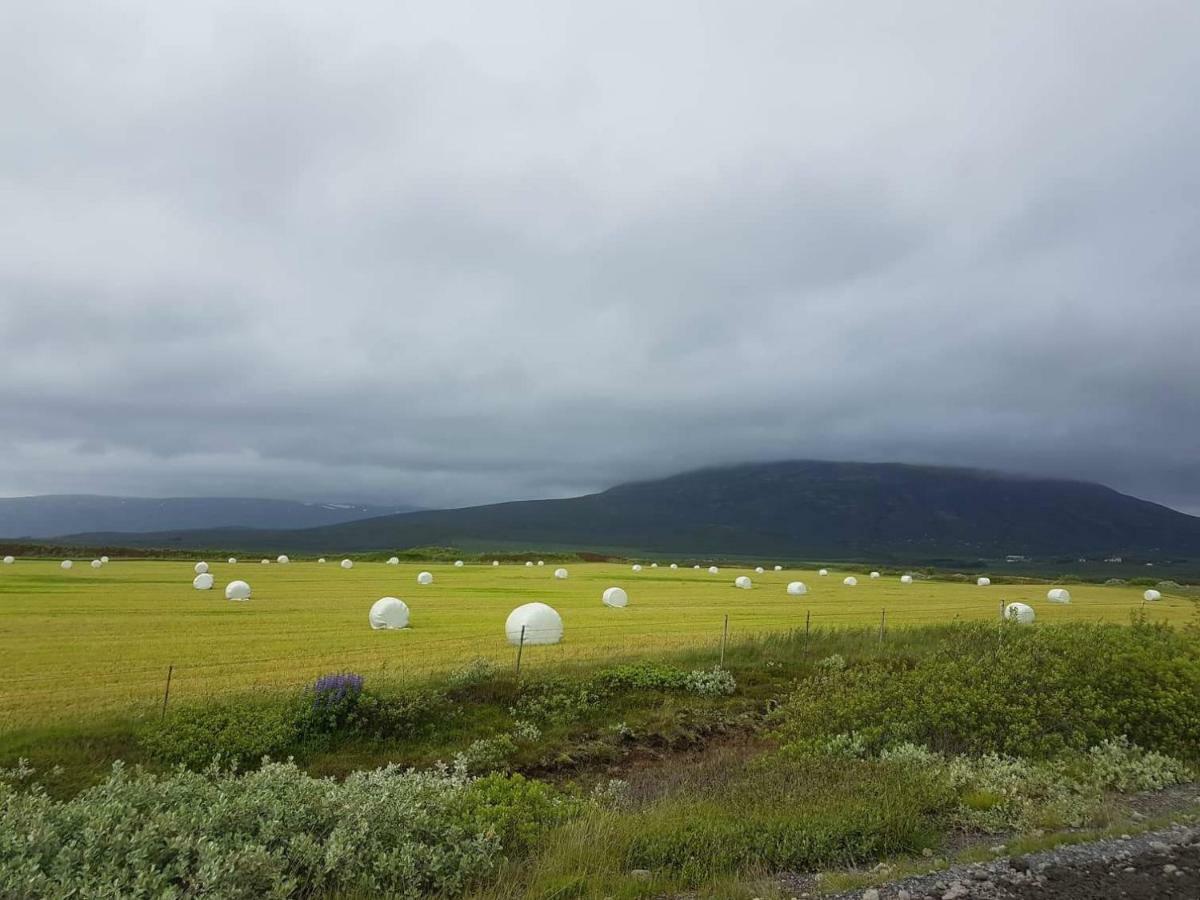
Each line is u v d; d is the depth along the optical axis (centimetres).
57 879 646
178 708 1739
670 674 2234
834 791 1061
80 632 3189
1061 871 800
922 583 9125
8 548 10369
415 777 1099
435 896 759
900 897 740
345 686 1770
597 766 1677
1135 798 1107
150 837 728
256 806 841
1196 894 743
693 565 13150
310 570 8612
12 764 1408
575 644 2977
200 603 4550
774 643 2786
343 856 769
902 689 1523
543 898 746
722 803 1041
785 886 779
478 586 6506
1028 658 1581
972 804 1039
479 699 1956
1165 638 1766
